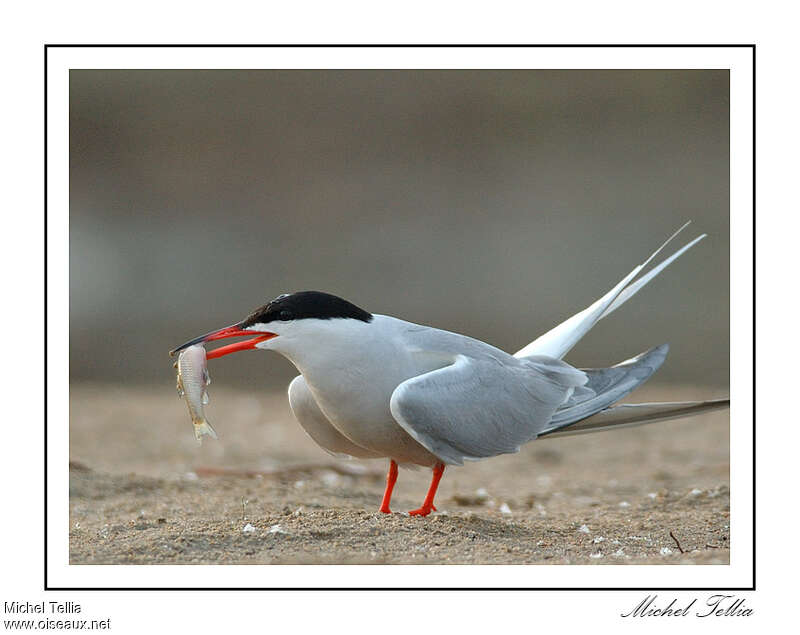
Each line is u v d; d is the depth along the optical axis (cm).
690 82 2412
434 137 2369
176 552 632
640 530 723
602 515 794
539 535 693
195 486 864
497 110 2402
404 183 2291
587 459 1100
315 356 685
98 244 2100
